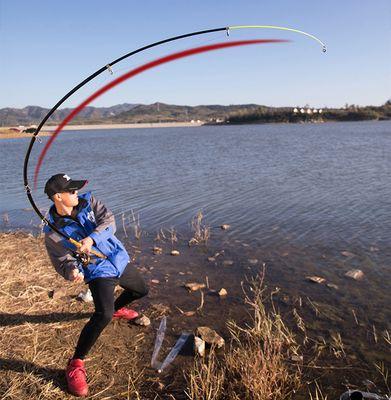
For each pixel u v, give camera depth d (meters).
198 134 72.19
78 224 3.69
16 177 18.80
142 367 3.91
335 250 7.20
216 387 3.43
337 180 14.38
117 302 4.36
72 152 34.84
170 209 10.93
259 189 13.17
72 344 4.19
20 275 5.85
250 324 4.70
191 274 6.31
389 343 4.28
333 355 4.09
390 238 7.68
